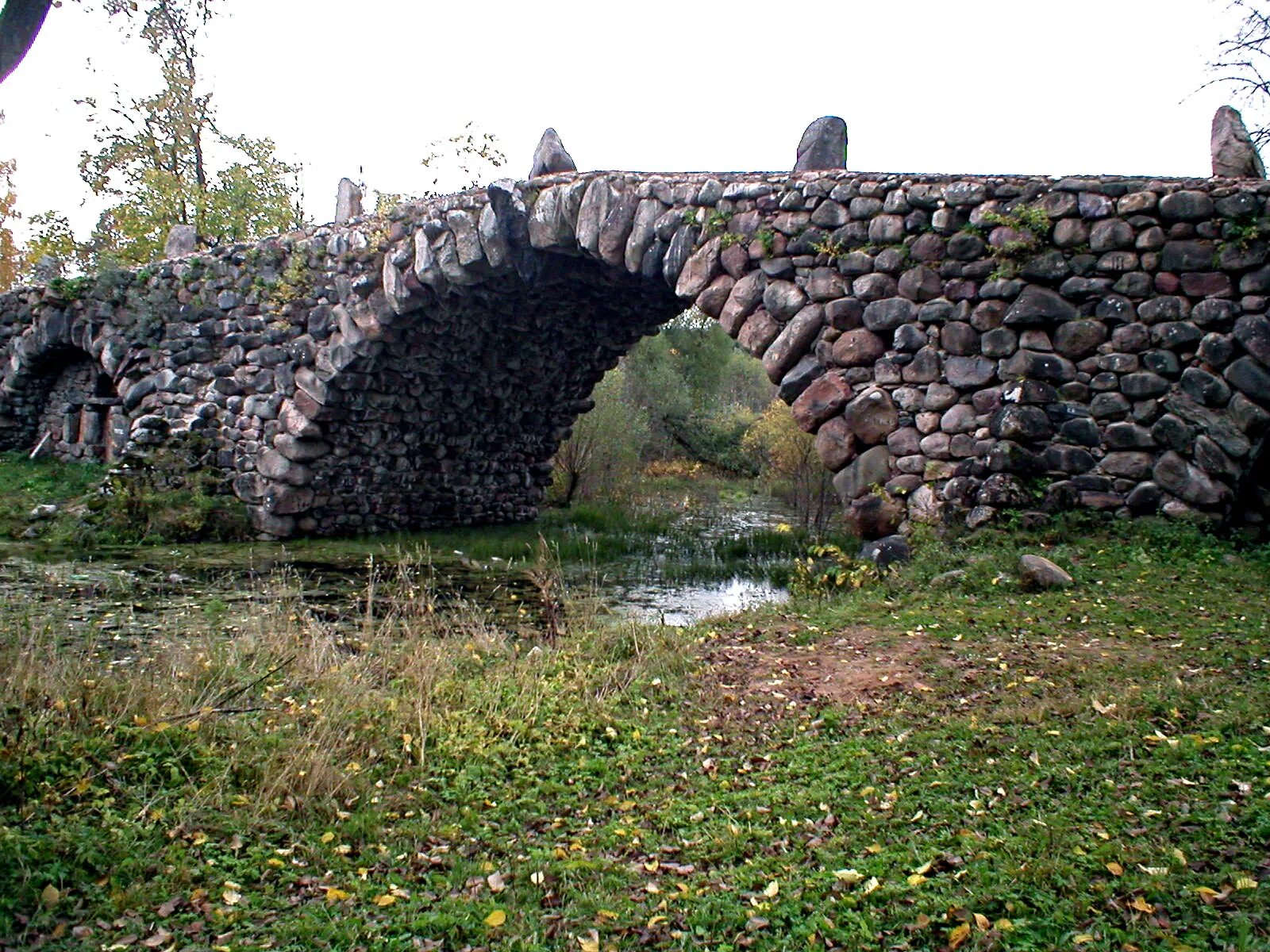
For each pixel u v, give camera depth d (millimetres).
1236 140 7672
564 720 4637
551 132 10180
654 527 15078
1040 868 2838
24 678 4266
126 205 21328
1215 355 7188
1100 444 7422
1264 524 7398
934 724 4242
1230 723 3848
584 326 12977
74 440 15680
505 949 2717
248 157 22344
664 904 2930
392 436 13523
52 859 2955
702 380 30594
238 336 12969
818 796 3631
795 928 2725
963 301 7754
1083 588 6246
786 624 6262
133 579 8906
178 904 2895
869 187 8047
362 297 11578
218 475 13141
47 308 15047
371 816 3609
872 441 8039
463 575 10312
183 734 3982
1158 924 2537
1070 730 3973
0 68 3180
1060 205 7527
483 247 10250
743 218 8516
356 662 5461
